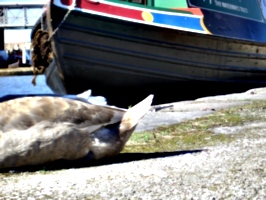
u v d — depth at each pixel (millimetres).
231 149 6234
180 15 14094
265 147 6258
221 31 14977
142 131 8148
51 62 14406
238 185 4477
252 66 16562
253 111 9883
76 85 14133
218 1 15164
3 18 39750
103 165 5578
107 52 13578
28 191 4570
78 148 5387
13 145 5184
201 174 4918
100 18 13211
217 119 9031
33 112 5266
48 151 5262
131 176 4977
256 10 17188
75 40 13273
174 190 4402
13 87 26406
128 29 13531
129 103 14883
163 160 5758
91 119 5426
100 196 4316
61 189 4598
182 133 7777
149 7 13773
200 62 14820
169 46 14086
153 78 14359
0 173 5328
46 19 13508
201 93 15625
